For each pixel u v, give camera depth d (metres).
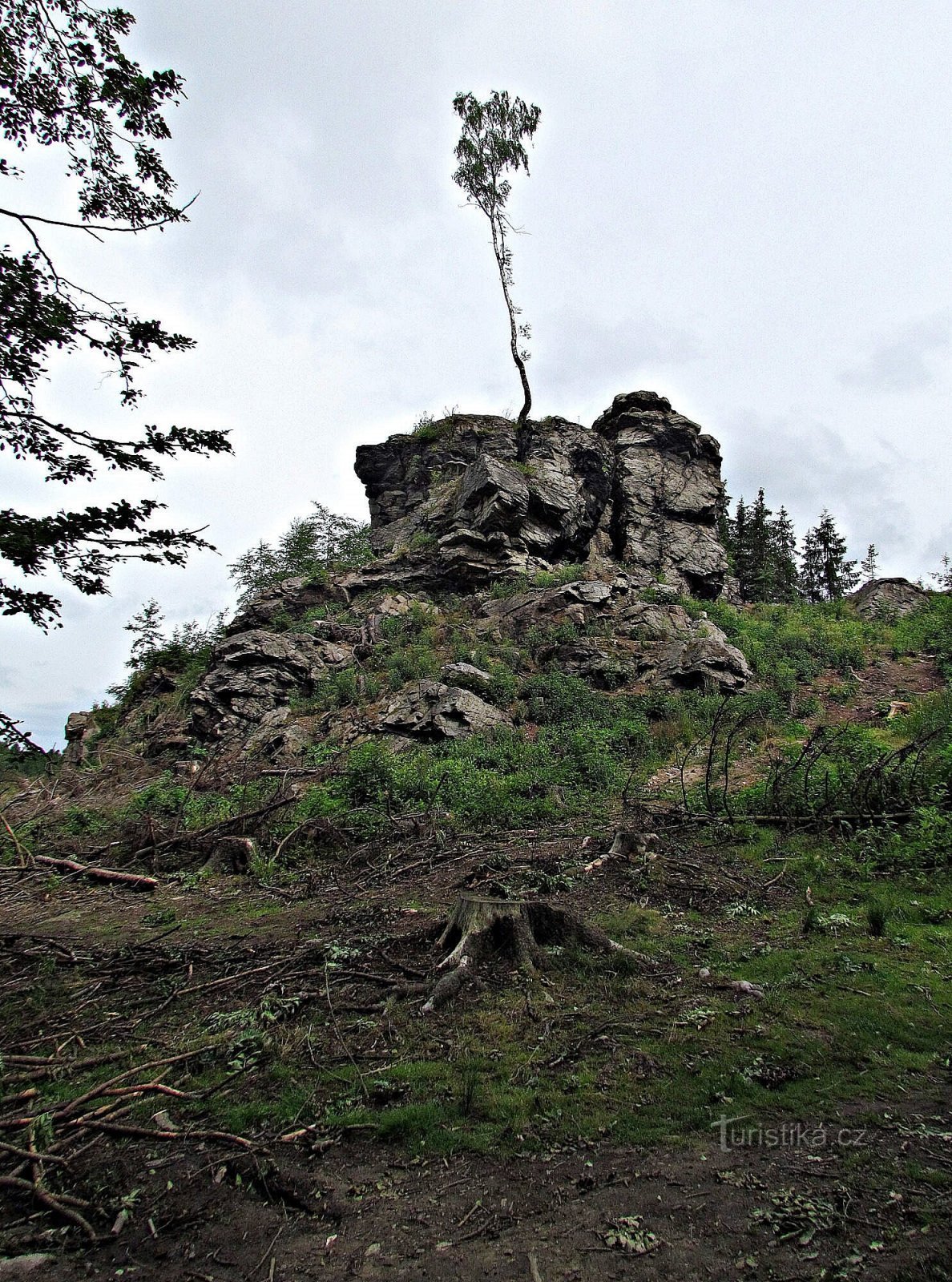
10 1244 2.76
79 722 27.55
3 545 4.47
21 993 5.48
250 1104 3.70
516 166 32.75
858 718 15.95
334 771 13.46
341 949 5.74
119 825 11.80
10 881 9.11
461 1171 3.08
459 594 25.86
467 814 10.69
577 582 23.14
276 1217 2.87
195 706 20.20
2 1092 3.95
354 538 31.14
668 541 28.92
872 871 7.22
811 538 49.81
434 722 15.96
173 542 5.19
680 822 9.24
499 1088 3.71
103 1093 3.75
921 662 20.67
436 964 5.39
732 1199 2.78
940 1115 3.25
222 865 9.38
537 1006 4.69
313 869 8.93
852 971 4.94
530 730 16.56
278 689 20.23
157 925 7.21
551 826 10.05
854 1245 2.48
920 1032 4.06
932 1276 2.29
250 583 30.44
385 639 22.27
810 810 8.87
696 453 31.30
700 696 17.80
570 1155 3.15
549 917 5.64
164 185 5.96
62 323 4.75
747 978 4.96
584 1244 2.59
